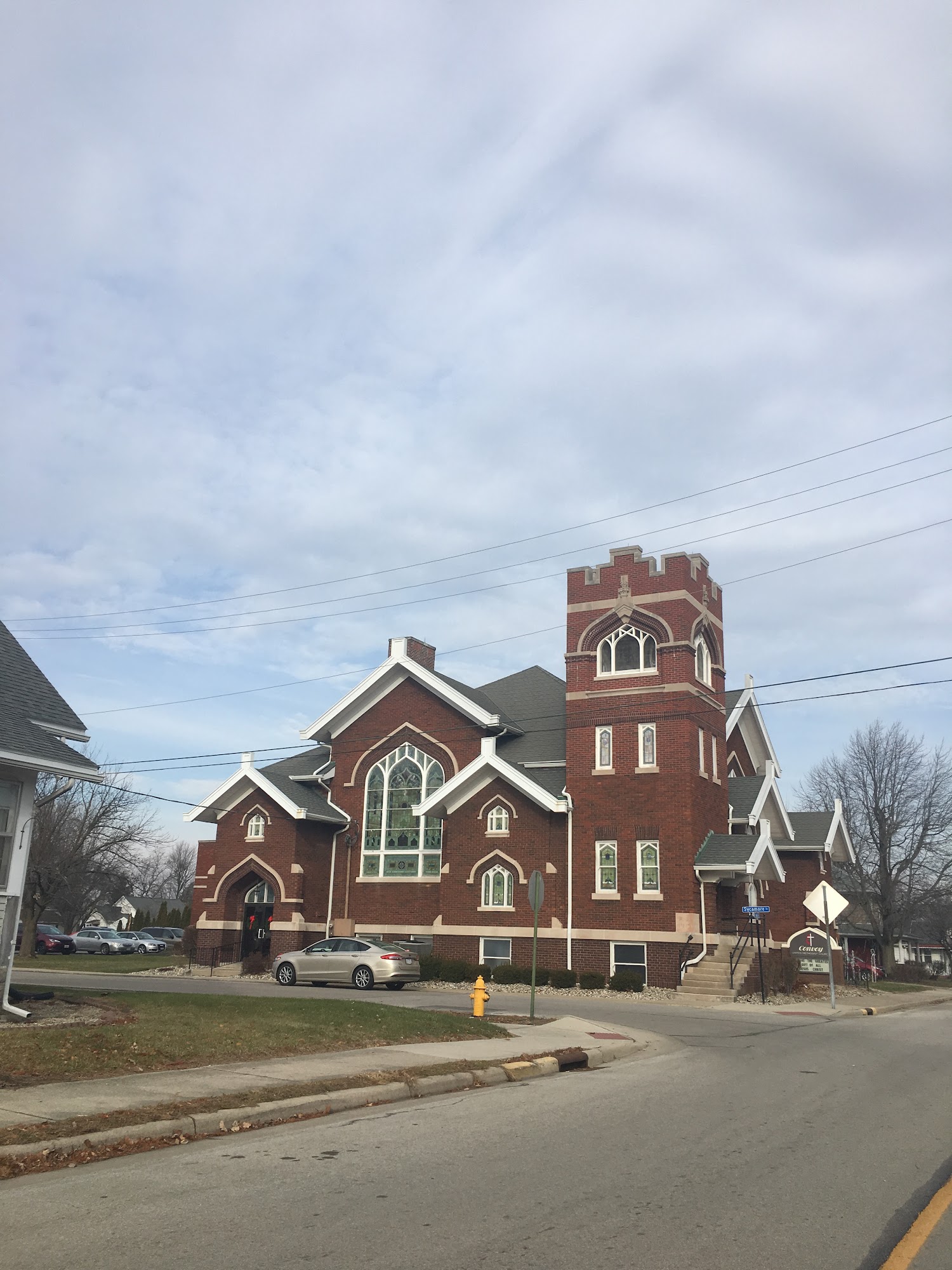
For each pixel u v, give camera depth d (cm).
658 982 3033
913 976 5675
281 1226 688
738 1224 712
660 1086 1331
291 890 3638
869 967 4650
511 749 3653
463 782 3428
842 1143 988
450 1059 1434
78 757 1803
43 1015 1642
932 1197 799
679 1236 680
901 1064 1602
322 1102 1102
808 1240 683
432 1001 2561
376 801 3806
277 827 3722
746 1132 1029
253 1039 1494
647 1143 966
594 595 3412
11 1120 928
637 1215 727
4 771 1736
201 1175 816
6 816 1736
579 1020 2098
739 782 3641
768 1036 1992
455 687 3819
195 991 2533
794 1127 1062
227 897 3775
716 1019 2323
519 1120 1074
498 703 4016
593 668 3369
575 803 3278
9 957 1678
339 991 2802
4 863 1716
